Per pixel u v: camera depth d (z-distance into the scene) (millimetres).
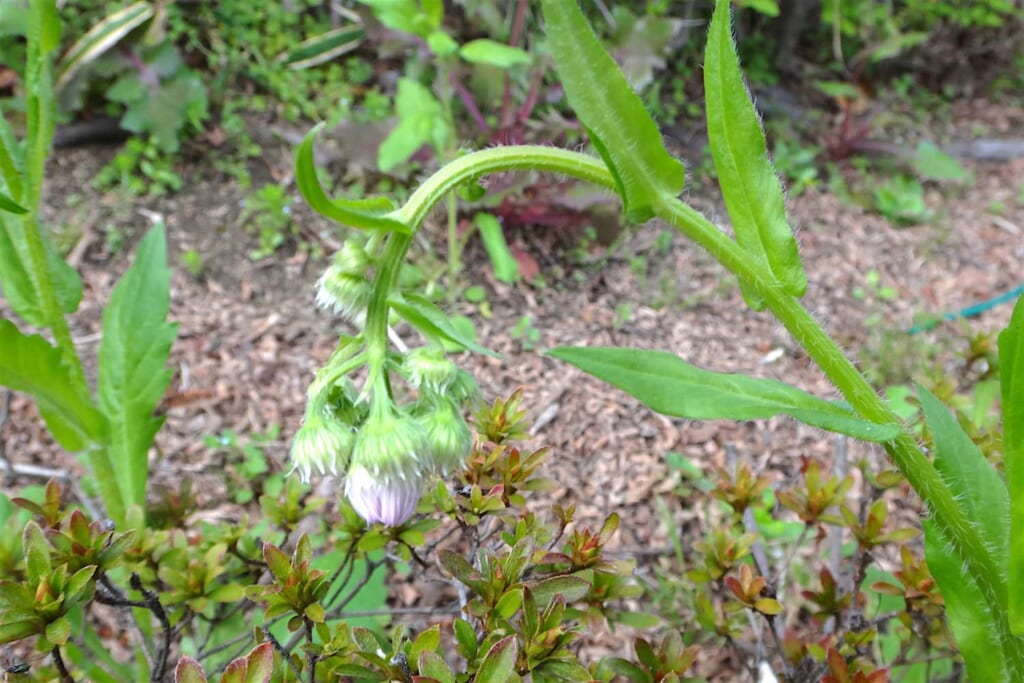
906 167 446
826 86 461
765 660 164
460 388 108
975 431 168
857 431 96
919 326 332
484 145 341
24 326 274
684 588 211
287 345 286
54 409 153
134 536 122
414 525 138
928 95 526
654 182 106
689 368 111
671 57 437
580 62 101
